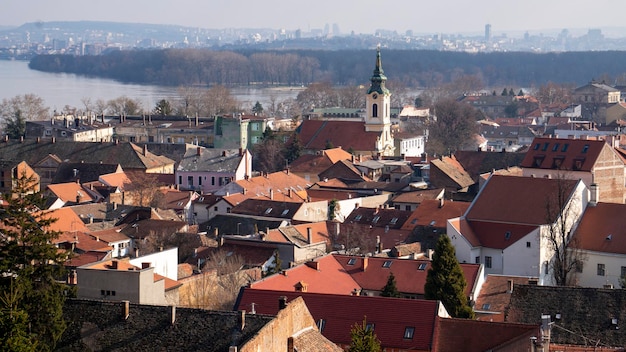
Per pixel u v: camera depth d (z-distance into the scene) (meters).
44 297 122.25
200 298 170.00
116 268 160.62
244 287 159.88
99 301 123.69
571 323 151.25
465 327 142.50
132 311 121.62
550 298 154.88
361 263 183.50
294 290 163.12
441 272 167.12
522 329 140.12
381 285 178.88
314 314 148.25
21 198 140.75
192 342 116.50
